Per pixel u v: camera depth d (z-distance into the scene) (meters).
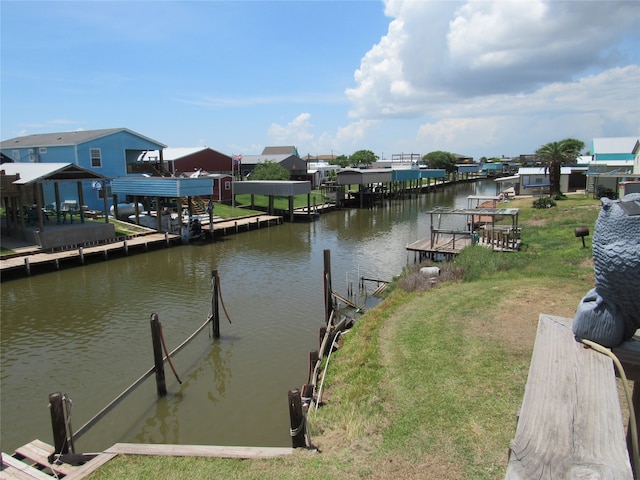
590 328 3.66
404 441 7.66
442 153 110.44
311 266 26.62
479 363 10.26
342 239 35.78
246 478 7.04
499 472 6.62
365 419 8.55
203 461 7.59
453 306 14.76
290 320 17.48
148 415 11.31
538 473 2.38
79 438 10.45
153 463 7.61
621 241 3.62
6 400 11.96
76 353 14.72
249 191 47.84
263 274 24.80
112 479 7.26
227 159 57.91
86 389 12.52
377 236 37.16
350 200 60.78
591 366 3.32
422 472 6.80
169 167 51.72
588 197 47.88
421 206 60.38
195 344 15.35
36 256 25.69
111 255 28.72
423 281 18.42
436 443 7.50
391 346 11.93
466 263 20.39
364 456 7.38
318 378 11.48
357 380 10.37
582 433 2.62
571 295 15.13
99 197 38.72
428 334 12.41
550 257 20.75
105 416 11.28
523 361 10.17
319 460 7.36
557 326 4.11
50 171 26.75
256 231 39.66
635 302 3.53
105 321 17.56
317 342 15.40
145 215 36.59
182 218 36.75
